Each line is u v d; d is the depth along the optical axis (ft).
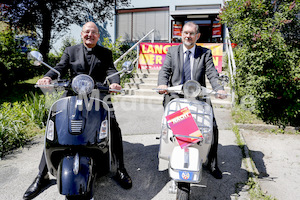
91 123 7.10
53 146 6.80
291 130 15.40
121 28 41.86
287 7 17.75
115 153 9.11
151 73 26.66
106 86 8.18
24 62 27.07
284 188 9.47
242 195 8.54
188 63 9.46
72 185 5.94
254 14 17.53
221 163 10.77
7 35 26.43
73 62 8.84
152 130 14.97
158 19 40.01
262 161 11.71
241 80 18.83
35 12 33.09
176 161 6.78
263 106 16.16
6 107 15.99
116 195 8.46
